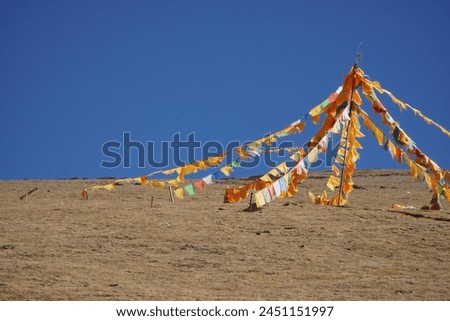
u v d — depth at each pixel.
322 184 108.88
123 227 71.25
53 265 60.31
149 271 59.28
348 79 79.94
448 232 69.06
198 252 63.88
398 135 78.62
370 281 56.88
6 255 62.94
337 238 67.25
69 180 124.31
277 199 88.88
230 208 78.88
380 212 76.50
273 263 61.06
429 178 76.25
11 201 89.44
